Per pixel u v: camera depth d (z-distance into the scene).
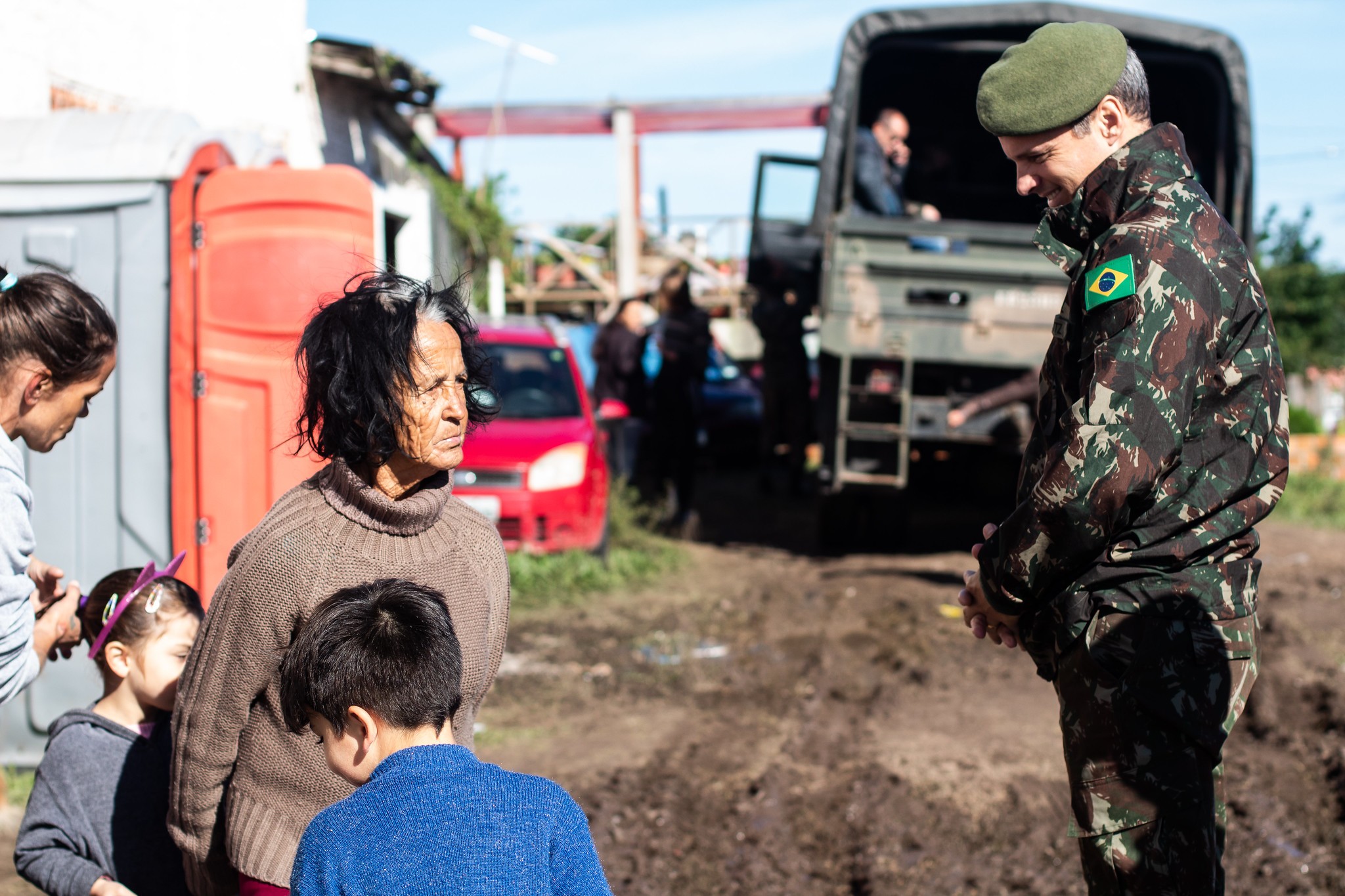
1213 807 2.11
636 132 21.55
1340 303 24.33
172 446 4.64
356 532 1.95
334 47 11.28
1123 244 2.11
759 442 15.20
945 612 7.36
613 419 9.05
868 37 8.43
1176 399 2.02
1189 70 8.80
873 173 8.72
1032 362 7.95
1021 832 4.04
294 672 1.68
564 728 5.30
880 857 3.86
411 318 1.93
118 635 2.38
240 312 4.62
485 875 1.54
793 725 5.33
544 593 7.66
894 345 7.99
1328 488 13.59
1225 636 2.12
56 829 2.32
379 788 1.60
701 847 4.00
